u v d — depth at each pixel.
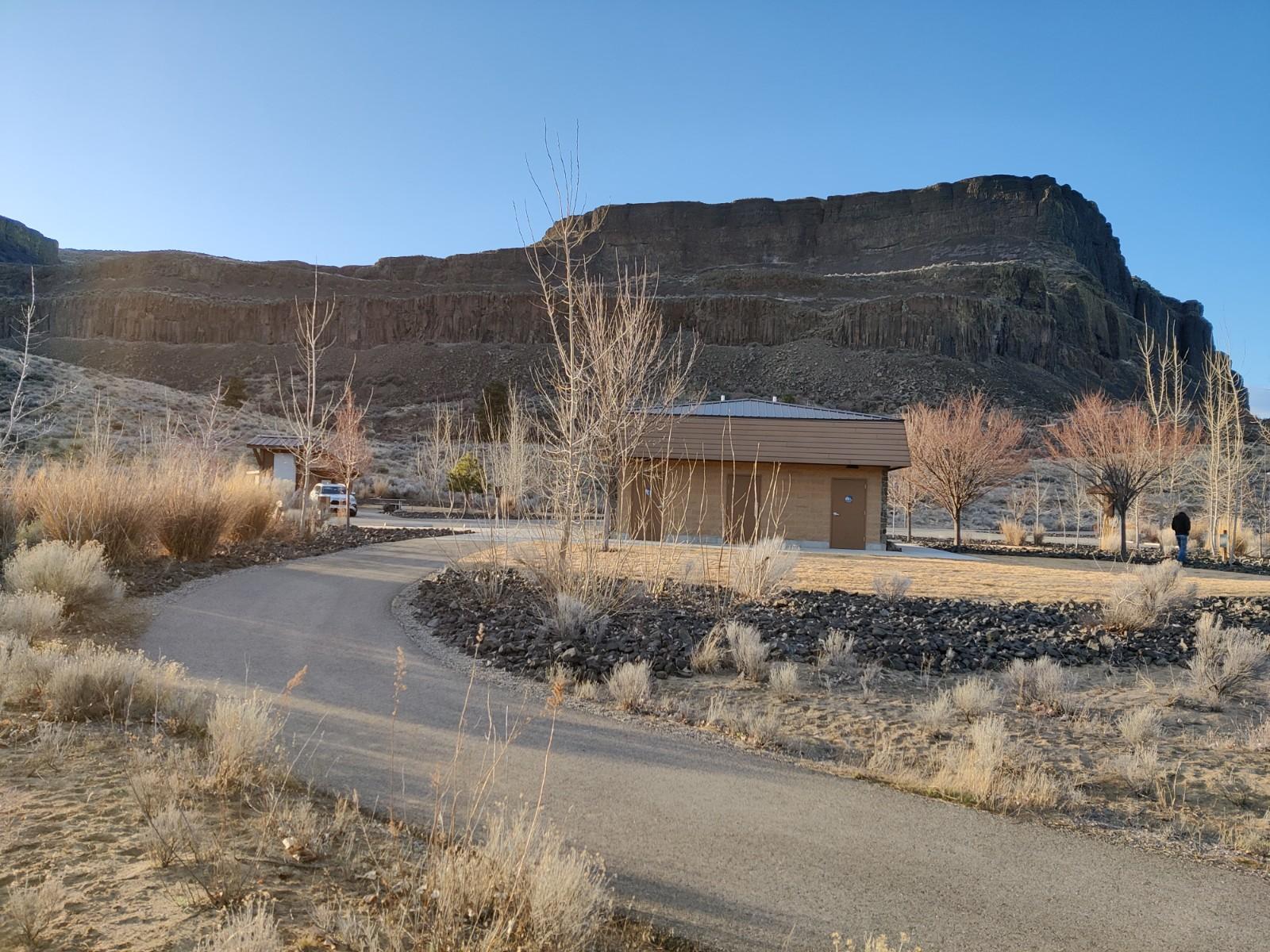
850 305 151.12
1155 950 4.09
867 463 26.22
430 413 99.31
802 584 15.38
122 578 12.66
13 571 10.17
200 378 145.88
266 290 199.12
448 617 11.42
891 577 14.34
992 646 10.95
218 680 7.86
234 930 3.09
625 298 13.95
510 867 3.79
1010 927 4.22
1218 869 5.18
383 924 3.38
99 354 155.00
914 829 5.45
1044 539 36.91
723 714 7.86
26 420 32.66
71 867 3.85
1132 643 11.40
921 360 137.12
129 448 22.91
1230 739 7.86
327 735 6.46
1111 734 8.02
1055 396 128.88
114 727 6.05
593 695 8.41
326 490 35.38
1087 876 4.93
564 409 13.73
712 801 5.68
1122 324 194.38
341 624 11.03
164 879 3.77
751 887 4.46
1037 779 6.51
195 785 4.89
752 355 142.88
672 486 23.70
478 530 27.50
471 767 5.95
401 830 4.65
